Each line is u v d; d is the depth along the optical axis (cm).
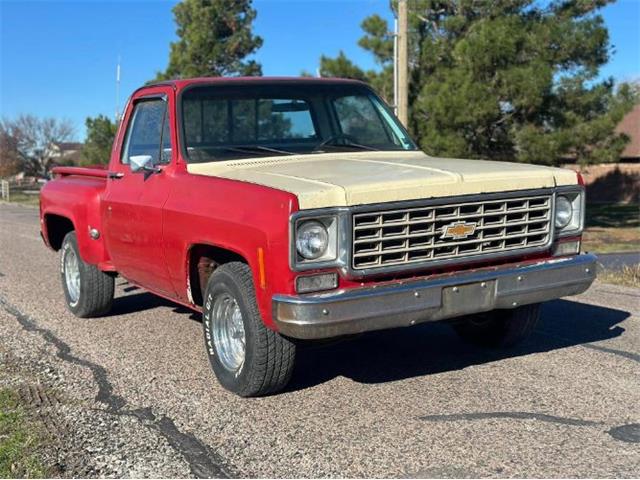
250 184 493
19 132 5906
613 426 465
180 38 2889
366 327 462
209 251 550
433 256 486
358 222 459
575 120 1750
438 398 521
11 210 2997
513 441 445
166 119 609
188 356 639
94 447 450
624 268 1050
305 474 409
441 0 1844
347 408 507
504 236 511
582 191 546
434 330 704
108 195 682
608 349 632
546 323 725
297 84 645
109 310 786
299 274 452
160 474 412
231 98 612
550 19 1736
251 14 2866
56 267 1159
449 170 511
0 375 594
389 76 1870
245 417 494
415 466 414
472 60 1667
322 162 575
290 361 506
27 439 461
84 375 592
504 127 1778
